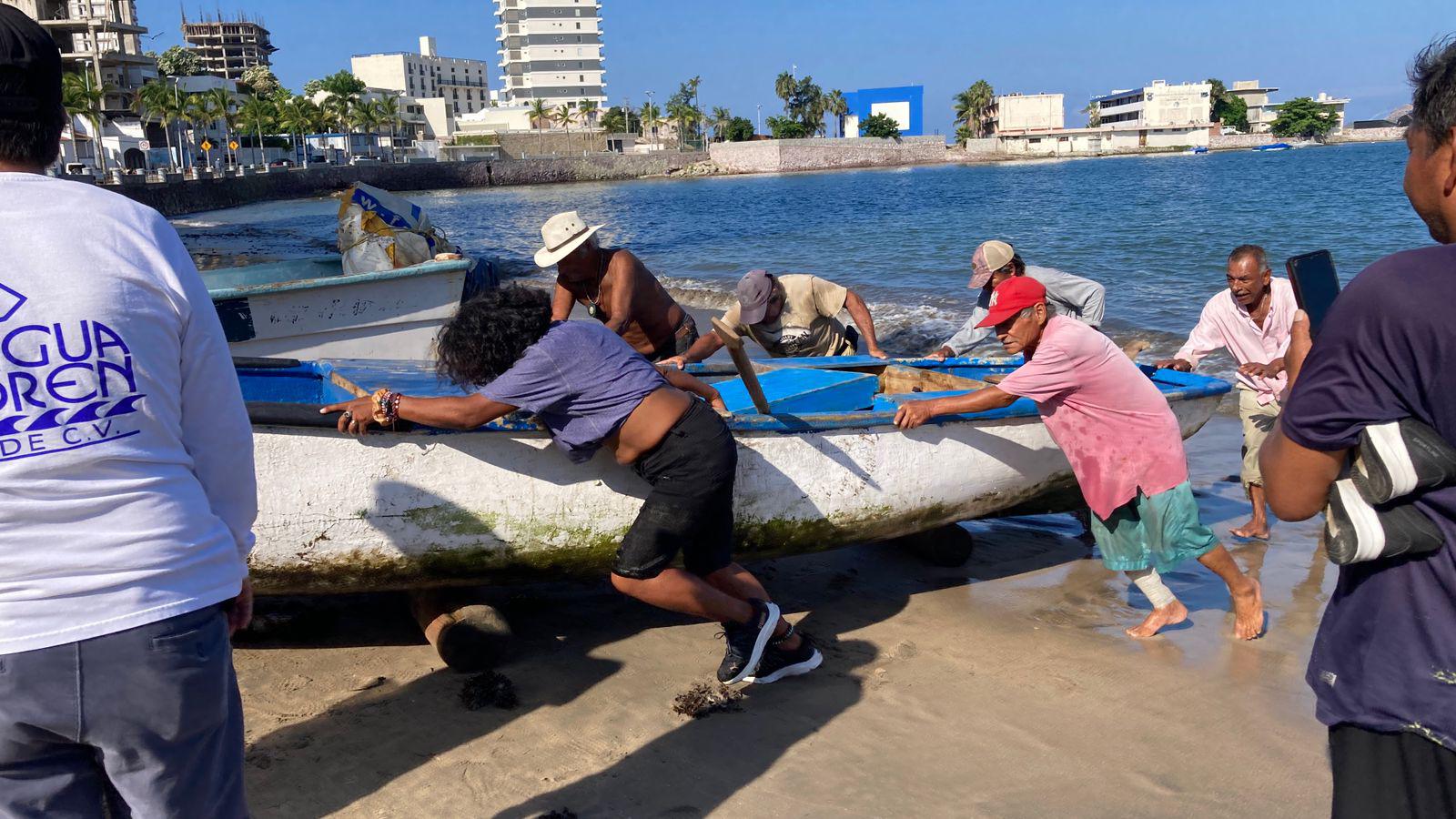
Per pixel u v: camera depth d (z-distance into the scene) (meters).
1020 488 4.46
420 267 8.23
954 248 21.78
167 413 1.63
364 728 3.31
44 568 1.51
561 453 3.57
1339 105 150.00
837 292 5.71
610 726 3.32
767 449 3.84
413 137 113.38
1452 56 1.53
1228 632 4.02
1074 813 2.86
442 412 3.12
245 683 3.61
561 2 125.75
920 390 5.09
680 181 93.12
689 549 3.41
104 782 1.75
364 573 3.56
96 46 68.81
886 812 2.87
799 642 3.63
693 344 5.64
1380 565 1.59
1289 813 2.83
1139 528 3.82
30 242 1.52
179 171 64.50
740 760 3.14
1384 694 1.56
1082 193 46.41
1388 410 1.49
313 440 3.37
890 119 119.81
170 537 1.60
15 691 1.52
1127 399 3.65
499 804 2.90
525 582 3.79
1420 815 1.56
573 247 4.96
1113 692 3.54
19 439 1.49
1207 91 123.19
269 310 7.66
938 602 4.38
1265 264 4.79
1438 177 1.56
